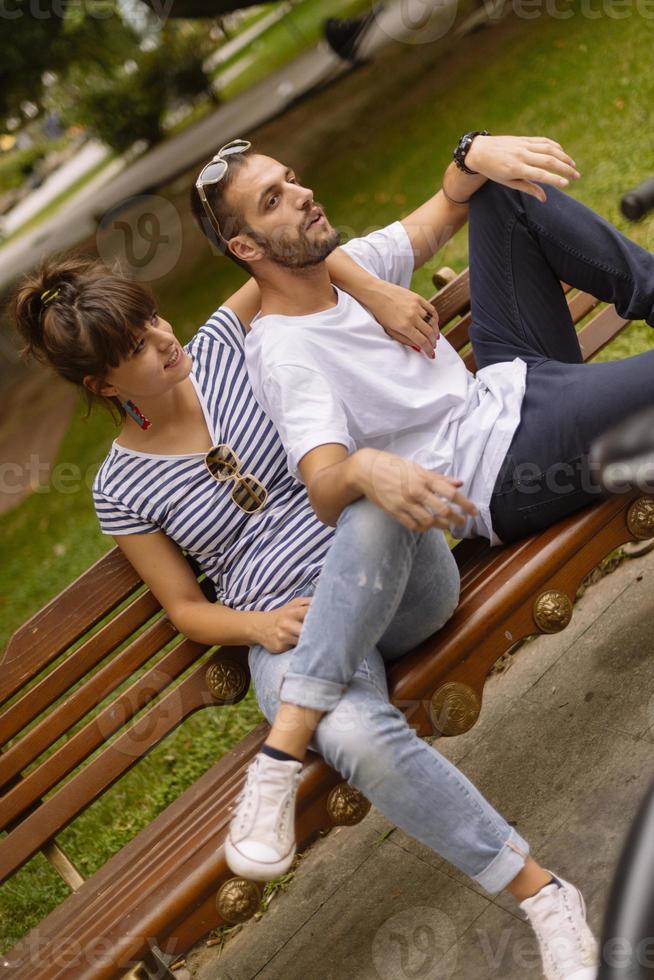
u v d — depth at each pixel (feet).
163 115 33.50
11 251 36.24
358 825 7.71
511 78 21.76
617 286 6.87
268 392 6.42
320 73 31.71
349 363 6.60
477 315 7.30
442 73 24.91
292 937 7.00
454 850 5.46
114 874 6.40
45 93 30.27
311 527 6.54
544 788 6.97
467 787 5.51
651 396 6.14
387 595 5.54
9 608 15.24
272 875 5.37
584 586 8.63
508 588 6.21
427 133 22.57
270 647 6.10
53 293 6.27
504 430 6.55
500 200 7.09
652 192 5.24
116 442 6.81
